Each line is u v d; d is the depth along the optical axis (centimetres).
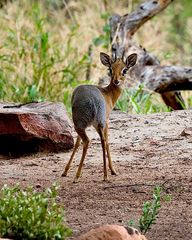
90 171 1148
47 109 1321
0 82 1689
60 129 1288
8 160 1248
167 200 975
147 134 1345
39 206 786
